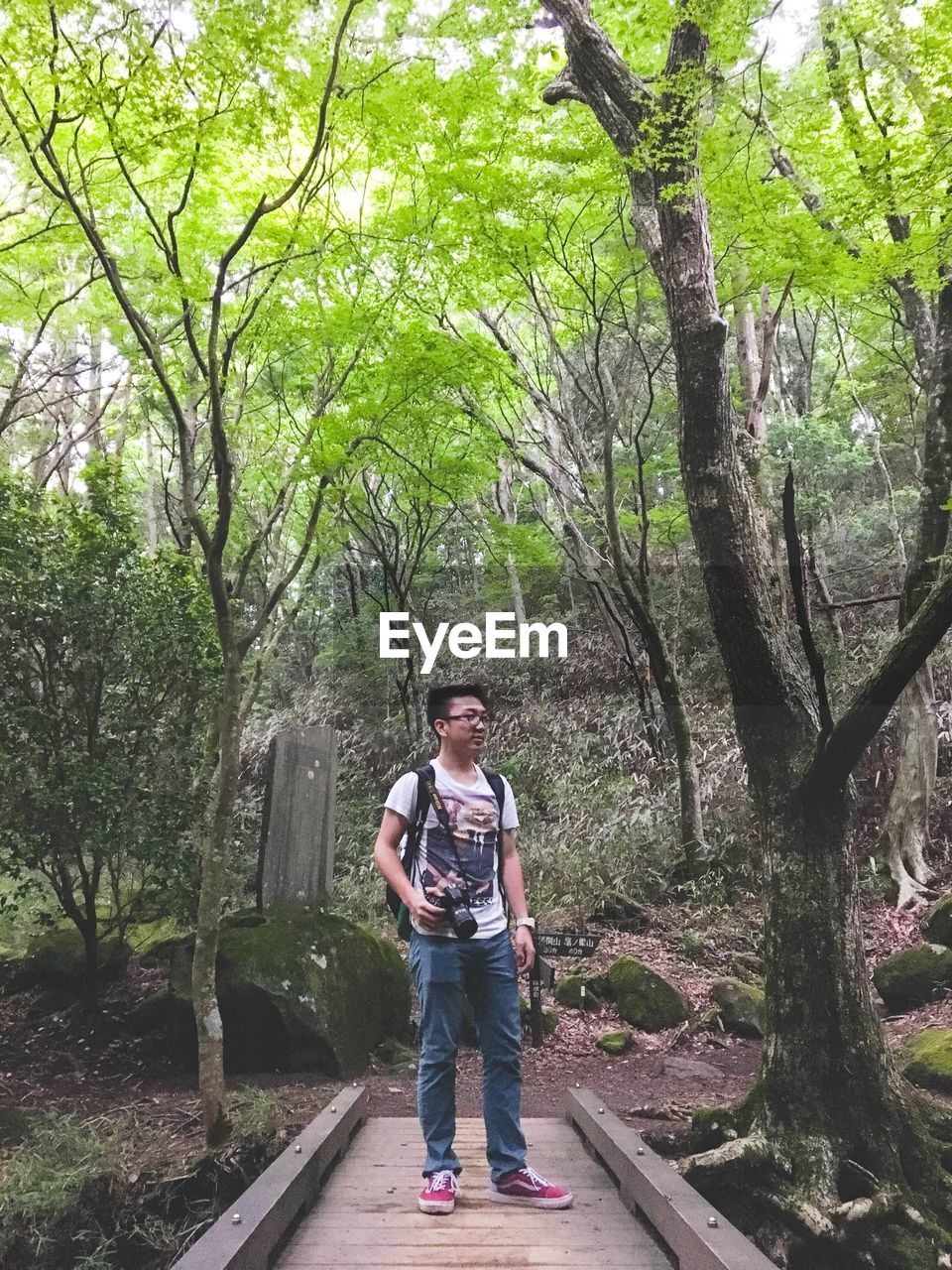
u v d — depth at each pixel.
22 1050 6.42
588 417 13.64
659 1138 4.98
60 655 6.48
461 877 3.17
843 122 5.61
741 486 5.03
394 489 11.27
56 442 11.05
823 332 17.30
